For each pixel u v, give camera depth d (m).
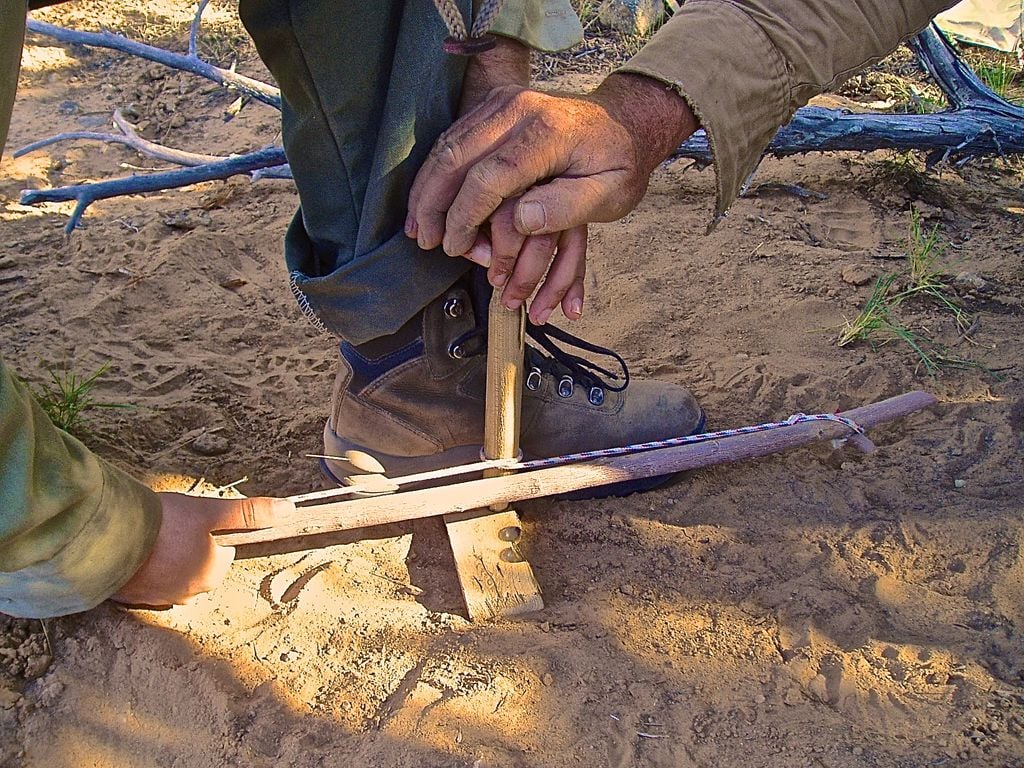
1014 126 2.81
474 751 1.35
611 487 1.81
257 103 3.75
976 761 1.32
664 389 1.90
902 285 2.46
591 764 1.34
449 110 1.47
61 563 1.33
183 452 1.95
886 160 3.06
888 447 1.93
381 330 1.62
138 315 2.42
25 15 1.08
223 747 1.36
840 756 1.34
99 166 3.38
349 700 1.43
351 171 1.52
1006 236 2.73
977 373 2.13
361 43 1.41
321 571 1.65
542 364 1.81
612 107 1.40
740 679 1.46
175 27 4.34
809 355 2.22
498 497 1.67
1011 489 1.81
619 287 2.49
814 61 1.52
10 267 2.61
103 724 1.39
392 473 1.82
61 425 1.91
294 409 2.09
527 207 1.34
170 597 1.53
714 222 1.65
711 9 1.50
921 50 2.93
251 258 2.72
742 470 1.88
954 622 1.54
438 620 1.57
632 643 1.52
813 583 1.62
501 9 1.47
